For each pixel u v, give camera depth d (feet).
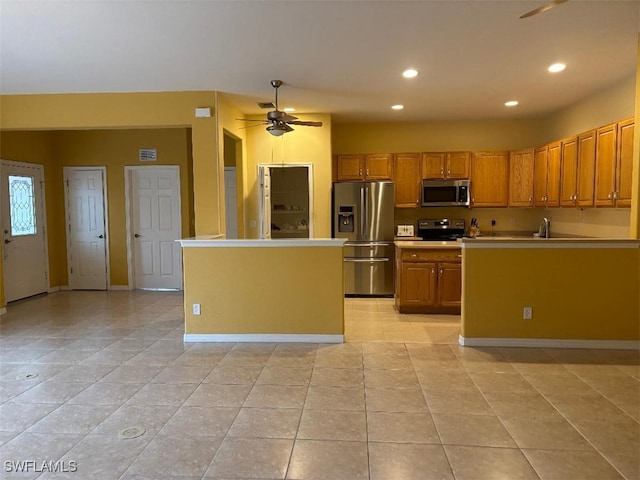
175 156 22.41
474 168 21.59
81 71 13.66
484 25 10.47
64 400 9.96
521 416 9.04
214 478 7.13
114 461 7.60
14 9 9.39
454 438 8.24
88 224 22.99
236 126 18.85
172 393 10.29
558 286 13.14
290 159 20.52
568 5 9.48
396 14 9.85
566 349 13.09
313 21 10.18
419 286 17.40
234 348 13.48
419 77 14.55
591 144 15.34
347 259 20.95
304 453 7.80
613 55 12.55
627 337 13.07
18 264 20.61
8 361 12.46
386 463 7.48
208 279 14.14
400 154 21.88
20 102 16.24
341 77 14.48
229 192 24.12
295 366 11.94
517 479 7.02
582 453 7.70
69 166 22.79
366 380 10.95
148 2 9.16
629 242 12.77
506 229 22.57
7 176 19.88
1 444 8.16
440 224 22.52
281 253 13.94
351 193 20.80
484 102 18.13
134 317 17.42
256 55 12.36
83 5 9.23
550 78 14.71
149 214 22.88
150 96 16.06
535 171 20.35
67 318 17.29
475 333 13.44
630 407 9.38
